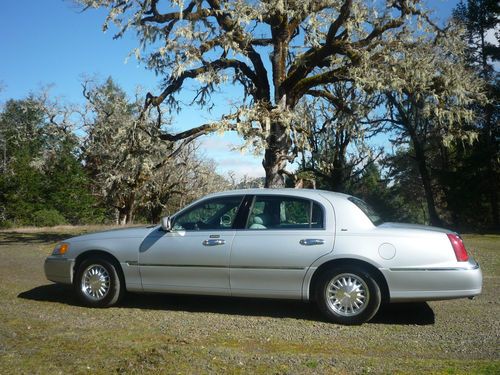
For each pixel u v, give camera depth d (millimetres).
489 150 35750
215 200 7293
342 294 6539
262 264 6770
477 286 6359
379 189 45250
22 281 9617
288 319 6766
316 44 19094
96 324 6414
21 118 46125
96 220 43281
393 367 4637
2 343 5465
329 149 30172
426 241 6434
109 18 17828
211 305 7625
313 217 6852
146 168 21203
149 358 4863
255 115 17094
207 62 18266
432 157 42125
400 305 7609
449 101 19812
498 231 31109
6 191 39969
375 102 23172
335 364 4754
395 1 19000
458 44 19719
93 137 36531
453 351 5352
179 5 17109
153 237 7312
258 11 17688
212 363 4762
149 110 20609
